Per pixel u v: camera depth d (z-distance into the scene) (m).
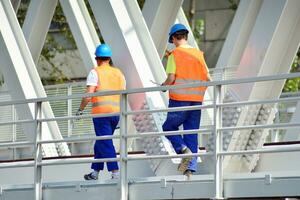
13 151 37.62
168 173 27.66
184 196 24.42
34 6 32.22
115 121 27.83
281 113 36.69
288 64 26.66
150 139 27.94
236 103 23.39
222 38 63.50
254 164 27.75
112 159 25.17
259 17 26.17
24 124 31.41
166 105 28.45
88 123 36.28
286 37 26.25
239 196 23.75
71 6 31.14
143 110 25.36
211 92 33.75
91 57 31.09
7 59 31.19
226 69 29.98
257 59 26.23
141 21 28.53
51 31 61.31
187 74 25.66
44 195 26.56
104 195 25.58
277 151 22.58
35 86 31.55
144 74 28.17
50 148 33.12
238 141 27.03
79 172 31.58
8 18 31.45
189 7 62.75
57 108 36.88
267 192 23.36
